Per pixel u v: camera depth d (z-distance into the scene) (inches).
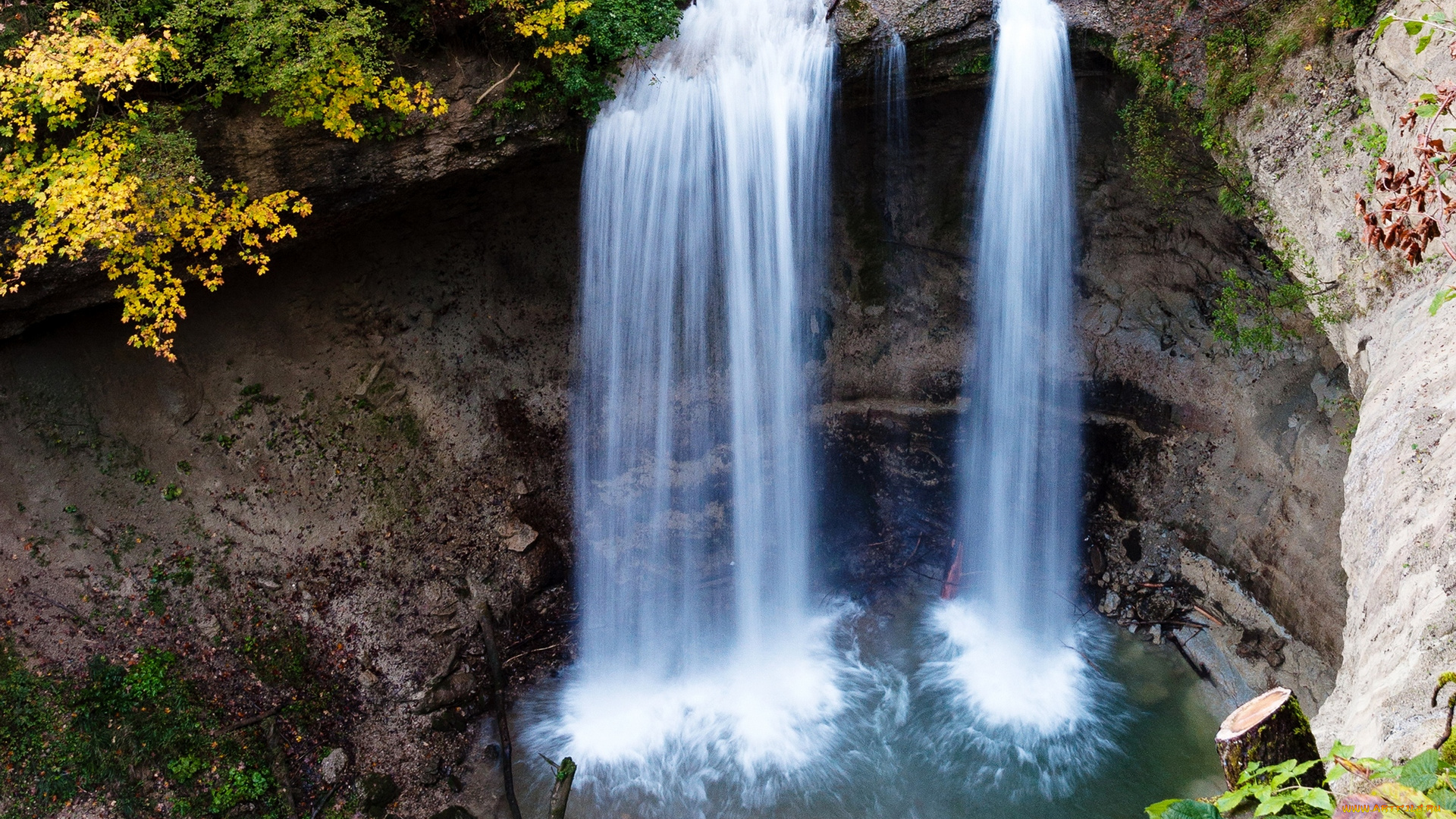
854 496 674.2
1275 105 429.1
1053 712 570.3
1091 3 494.0
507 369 616.7
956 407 658.8
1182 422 597.9
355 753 520.1
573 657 601.9
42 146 405.1
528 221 576.7
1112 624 613.0
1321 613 522.3
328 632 543.2
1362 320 381.4
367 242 544.4
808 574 663.1
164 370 523.2
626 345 600.7
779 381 624.4
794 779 542.3
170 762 480.7
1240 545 570.3
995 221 575.8
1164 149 497.4
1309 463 528.7
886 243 635.5
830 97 519.5
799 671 609.9
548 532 618.2
